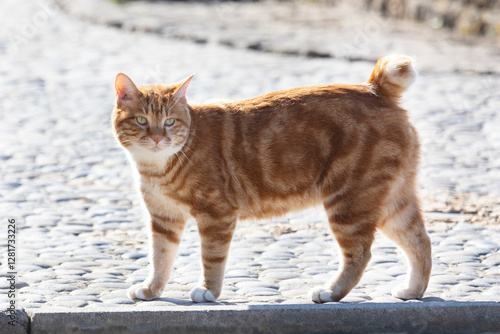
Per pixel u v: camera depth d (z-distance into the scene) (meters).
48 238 9.14
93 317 6.62
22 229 9.45
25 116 15.41
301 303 7.15
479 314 6.91
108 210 10.34
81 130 14.55
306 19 29.88
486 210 10.47
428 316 6.88
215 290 7.34
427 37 24.89
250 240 9.36
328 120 7.37
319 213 10.54
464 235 9.48
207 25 27.59
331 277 8.04
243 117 7.52
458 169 12.43
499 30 24.00
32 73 19.55
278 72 19.61
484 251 8.88
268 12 32.41
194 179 7.26
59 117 15.44
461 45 23.33
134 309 6.70
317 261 8.59
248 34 25.47
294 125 7.42
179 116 7.28
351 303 7.04
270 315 6.76
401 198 7.55
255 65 20.70
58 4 32.91
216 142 7.39
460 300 7.18
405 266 8.45
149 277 7.47
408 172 7.50
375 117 7.36
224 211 7.30
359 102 7.41
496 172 12.27
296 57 22.11
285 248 9.08
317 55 21.95
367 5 32.19
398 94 7.56
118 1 33.59
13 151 13.07
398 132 7.38
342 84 7.72
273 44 23.36
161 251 7.52
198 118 7.46
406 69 7.43
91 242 9.06
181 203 7.36
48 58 21.61
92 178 11.86
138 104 7.29
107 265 8.29
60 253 8.61
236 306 6.84
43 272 7.97
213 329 6.71
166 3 34.53
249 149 7.41
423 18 28.09
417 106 16.44
